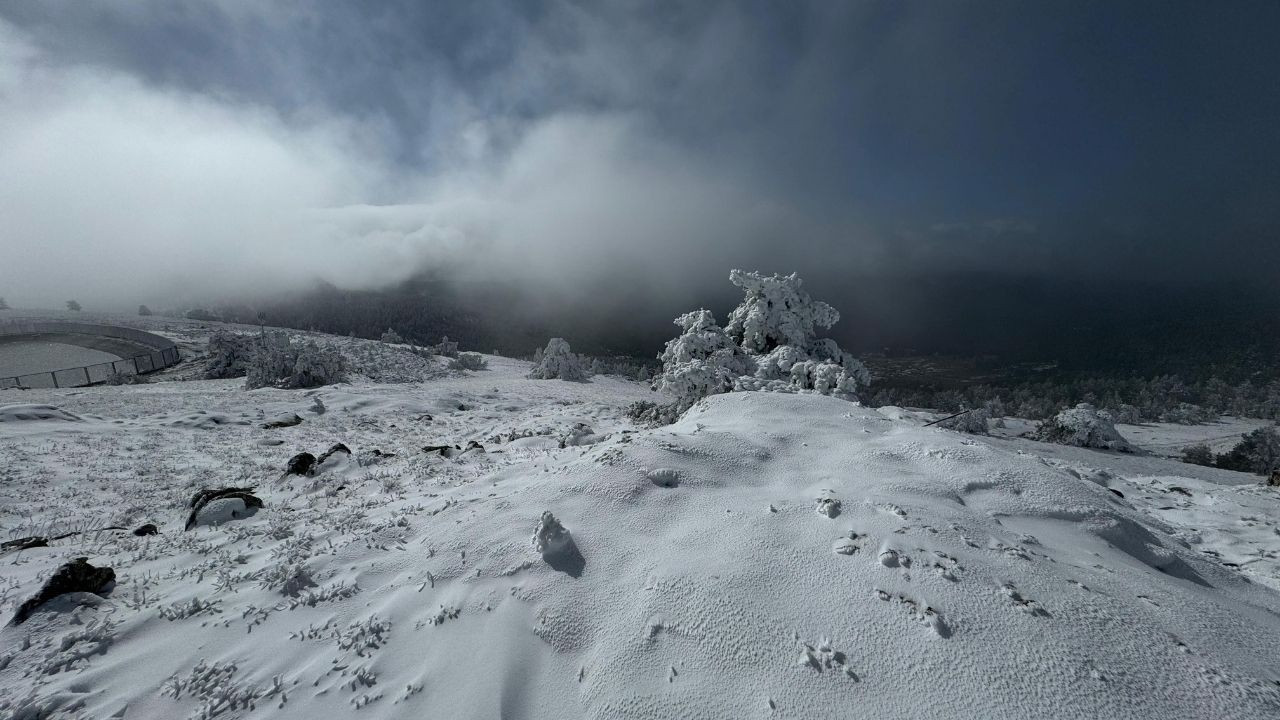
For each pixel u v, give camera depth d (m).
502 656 4.39
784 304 19.80
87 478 12.91
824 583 4.61
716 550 5.19
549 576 5.19
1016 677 3.62
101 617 5.57
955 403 110.81
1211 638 4.07
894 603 4.30
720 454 7.36
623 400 34.25
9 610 5.87
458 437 20.44
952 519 5.55
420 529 6.82
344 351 51.03
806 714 3.57
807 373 17.56
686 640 4.23
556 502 6.43
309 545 6.91
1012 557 4.90
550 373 49.06
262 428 20.88
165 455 15.70
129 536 8.52
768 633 4.18
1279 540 8.09
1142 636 3.98
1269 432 39.50
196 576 6.41
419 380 44.97
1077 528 5.79
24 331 61.25
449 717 3.94
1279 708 3.44
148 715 4.26
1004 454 7.44
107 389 32.78
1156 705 3.42
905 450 7.49
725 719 3.63
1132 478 12.19
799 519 5.62
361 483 10.96
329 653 4.74
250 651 4.89
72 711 4.31
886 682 3.69
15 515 10.37
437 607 5.09
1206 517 9.30
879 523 5.42
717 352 18.75
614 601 4.77
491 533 6.04
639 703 3.85
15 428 17.06
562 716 3.90
